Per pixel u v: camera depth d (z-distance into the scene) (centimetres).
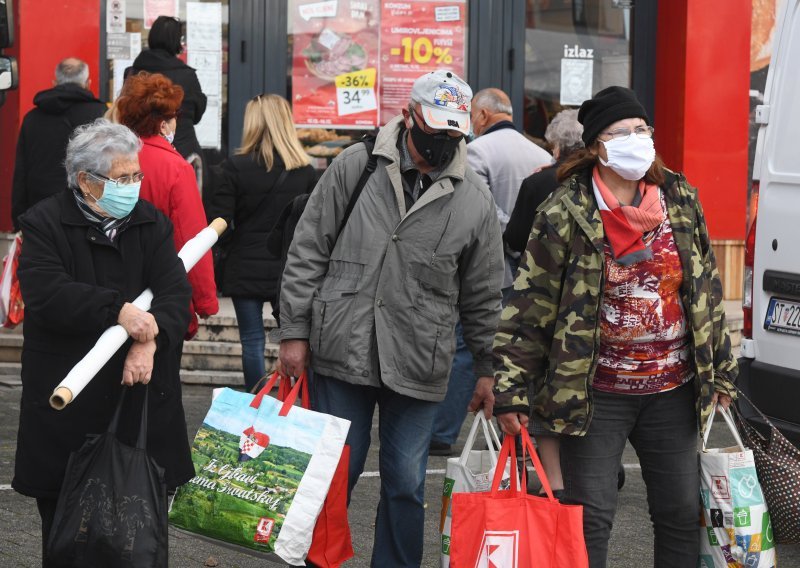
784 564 778
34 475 541
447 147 613
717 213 1655
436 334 623
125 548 504
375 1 1582
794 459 594
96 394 542
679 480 580
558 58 1661
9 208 1422
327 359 622
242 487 595
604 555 577
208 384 1293
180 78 1177
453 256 623
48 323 529
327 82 1574
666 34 1662
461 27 1614
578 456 575
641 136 553
